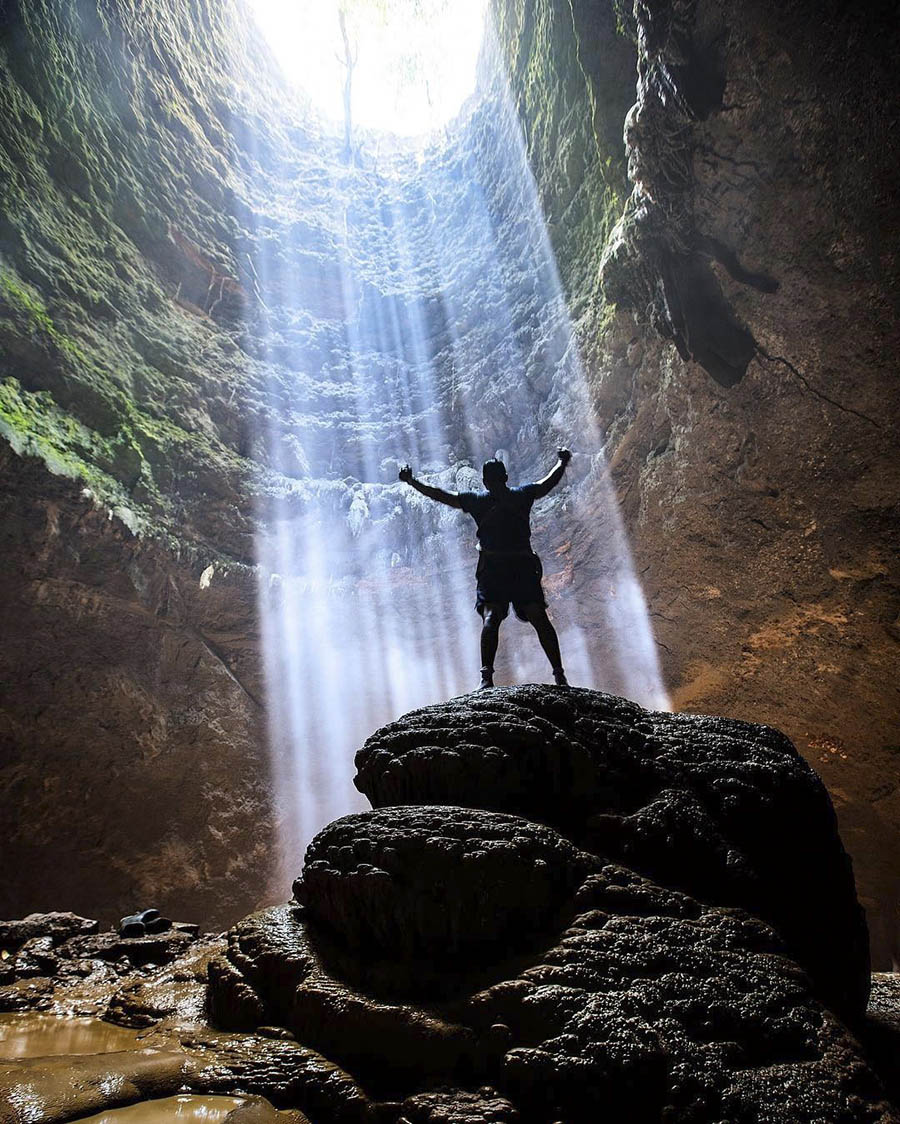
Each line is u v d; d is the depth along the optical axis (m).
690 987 2.92
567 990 2.83
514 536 5.71
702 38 9.76
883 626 12.96
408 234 21.28
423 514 16.70
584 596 15.97
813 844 4.14
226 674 15.87
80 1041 3.48
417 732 4.11
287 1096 2.70
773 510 13.08
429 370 19.02
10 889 13.77
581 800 3.90
